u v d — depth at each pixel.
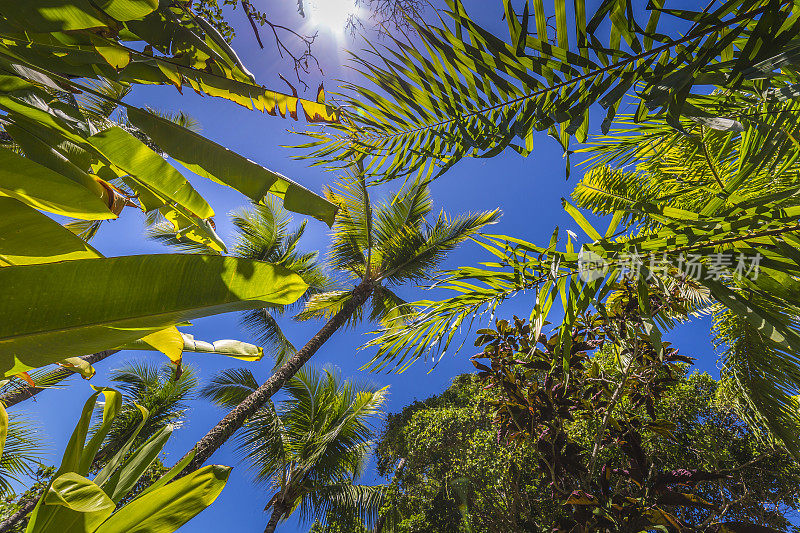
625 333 2.71
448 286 1.69
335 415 8.43
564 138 0.91
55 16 0.80
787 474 5.87
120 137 1.09
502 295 1.60
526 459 5.50
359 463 8.87
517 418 2.77
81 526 1.21
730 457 6.32
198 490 1.38
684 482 2.31
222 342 1.95
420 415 9.41
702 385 7.36
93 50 1.06
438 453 8.84
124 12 0.83
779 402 2.47
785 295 1.14
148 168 1.15
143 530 1.28
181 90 1.25
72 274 0.60
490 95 0.87
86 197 0.87
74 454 1.40
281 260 9.77
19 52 0.91
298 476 7.91
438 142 1.05
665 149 1.95
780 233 0.99
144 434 8.17
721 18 0.67
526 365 2.82
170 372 8.77
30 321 0.58
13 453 5.96
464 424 8.46
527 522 5.30
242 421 5.76
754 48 0.65
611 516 2.31
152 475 7.47
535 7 0.79
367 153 1.16
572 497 2.39
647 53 0.72
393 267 8.77
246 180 1.26
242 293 0.68
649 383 2.95
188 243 8.34
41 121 0.98
